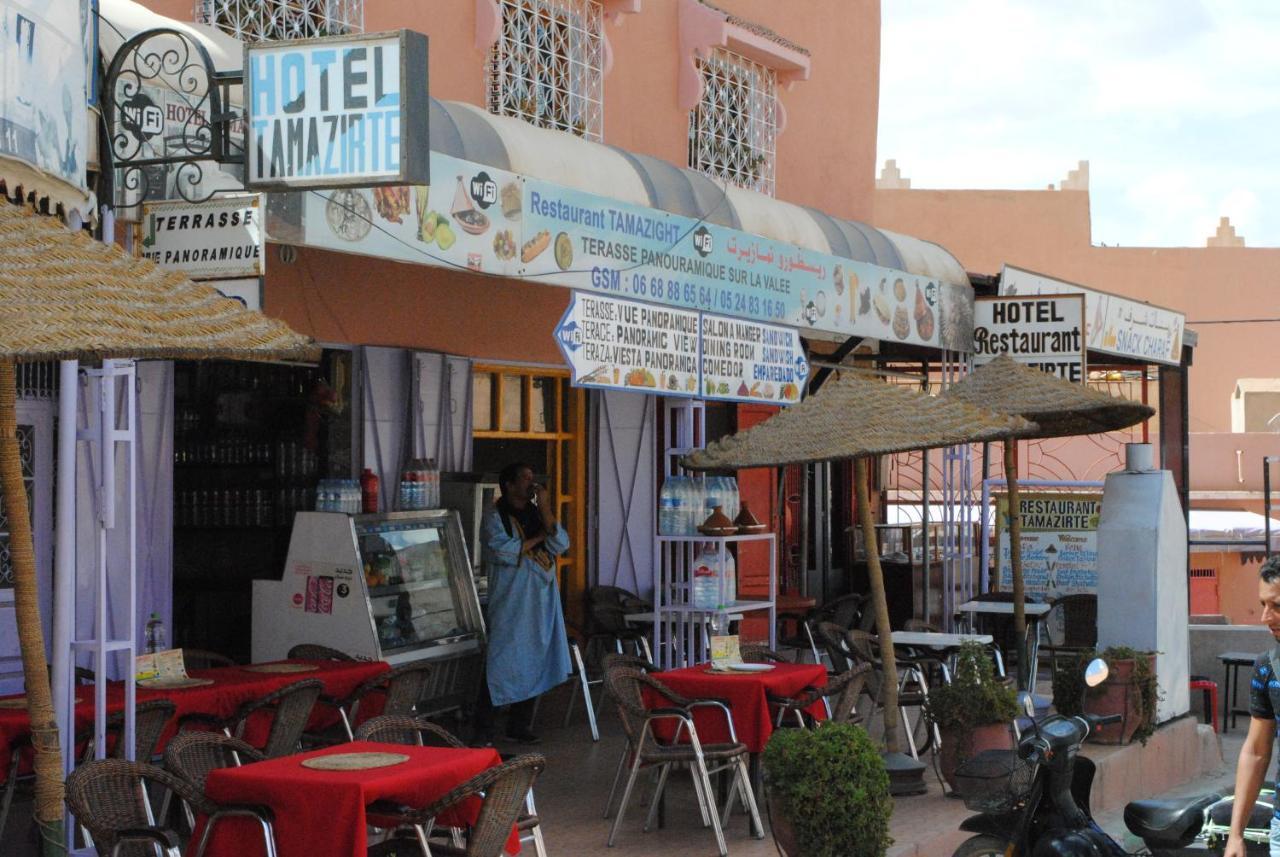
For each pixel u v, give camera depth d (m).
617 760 10.62
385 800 6.09
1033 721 7.37
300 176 6.92
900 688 11.98
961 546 16.34
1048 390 11.34
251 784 5.96
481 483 11.79
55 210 6.56
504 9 12.70
